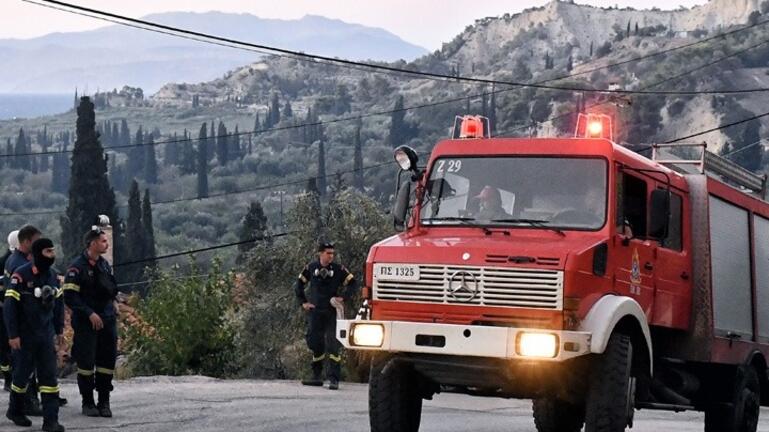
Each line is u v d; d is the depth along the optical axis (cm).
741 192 1578
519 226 1236
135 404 1652
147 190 15100
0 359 1702
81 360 1497
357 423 1504
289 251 2997
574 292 1152
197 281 2492
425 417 1655
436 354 1181
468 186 1274
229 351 2497
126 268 12606
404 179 1311
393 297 1195
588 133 1327
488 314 1162
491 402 1983
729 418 1552
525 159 1269
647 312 1320
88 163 13512
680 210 1430
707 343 1447
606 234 1221
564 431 1555
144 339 2442
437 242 1211
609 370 1192
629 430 1670
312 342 2092
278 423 1479
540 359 1125
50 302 1376
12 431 1366
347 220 2981
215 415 1547
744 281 1583
